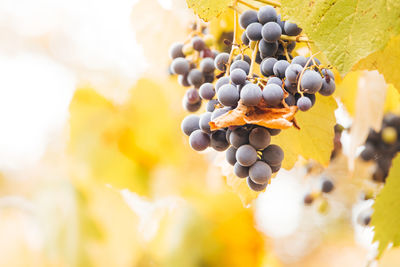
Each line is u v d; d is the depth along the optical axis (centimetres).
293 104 66
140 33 87
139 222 109
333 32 64
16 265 96
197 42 77
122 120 109
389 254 96
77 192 104
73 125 109
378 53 73
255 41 69
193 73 75
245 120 64
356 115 85
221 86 66
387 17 63
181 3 85
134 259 107
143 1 86
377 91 83
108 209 107
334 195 102
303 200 93
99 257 102
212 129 64
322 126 75
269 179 67
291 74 66
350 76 84
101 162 109
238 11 71
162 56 88
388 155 89
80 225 101
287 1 65
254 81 66
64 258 98
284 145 76
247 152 65
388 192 74
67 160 109
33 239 100
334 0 63
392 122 88
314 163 91
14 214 101
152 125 108
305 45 74
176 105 105
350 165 85
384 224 74
